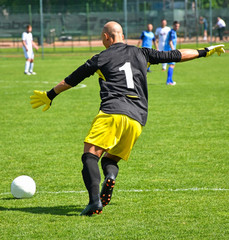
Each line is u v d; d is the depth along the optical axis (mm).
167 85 45406
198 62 77312
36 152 20531
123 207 13227
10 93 40812
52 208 13227
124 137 12117
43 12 98562
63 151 20719
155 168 17750
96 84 48281
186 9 105062
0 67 70125
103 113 11867
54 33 99375
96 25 98438
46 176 16797
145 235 11102
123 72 12164
